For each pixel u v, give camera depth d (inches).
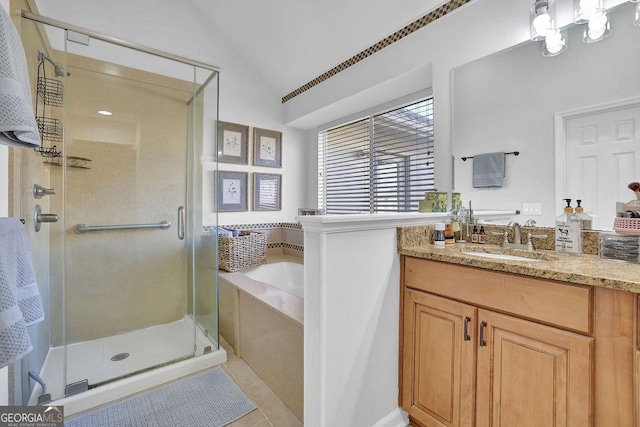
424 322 53.1
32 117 29.9
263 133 128.3
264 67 122.7
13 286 30.4
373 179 114.2
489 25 67.9
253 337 76.3
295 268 117.9
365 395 51.4
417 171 98.9
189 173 98.1
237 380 72.3
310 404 47.7
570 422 37.1
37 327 63.4
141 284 91.6
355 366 49.7
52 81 71.3
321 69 110.4
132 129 90.0
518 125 63.3
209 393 67.1
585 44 54.5
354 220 47.6
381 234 53.9
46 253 70.1
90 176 83.9
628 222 45.8
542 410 39.4
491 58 67.6
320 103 113.4
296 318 59.7
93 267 84.6
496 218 66.2
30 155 61.0
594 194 53.1
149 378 69.4
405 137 103.0
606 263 44.4
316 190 137.9
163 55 81.0
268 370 69.7
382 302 54.1
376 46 92.2
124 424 57.3
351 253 48.8
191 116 97.2
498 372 43.7
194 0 107.1
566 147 56.6
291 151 137.7
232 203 120.3
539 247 59.4
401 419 57.2
